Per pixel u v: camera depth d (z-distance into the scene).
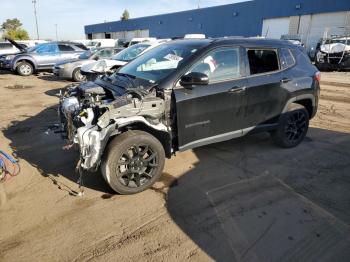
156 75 3.84
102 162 3.35
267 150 4.93
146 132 3.50
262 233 2.92
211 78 3.91
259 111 4.42
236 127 4.26
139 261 2.57
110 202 3.39
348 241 2.83
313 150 4.99
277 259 2.61
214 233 2.92
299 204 3.41
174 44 4.43
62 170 4.14
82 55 13.76
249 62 4.27
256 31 31.95
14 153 4.72
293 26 28.31
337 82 12.34
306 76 4.86
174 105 3.65
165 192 3.61
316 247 2.75
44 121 6.53
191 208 3.31
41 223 3.02
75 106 3.76
